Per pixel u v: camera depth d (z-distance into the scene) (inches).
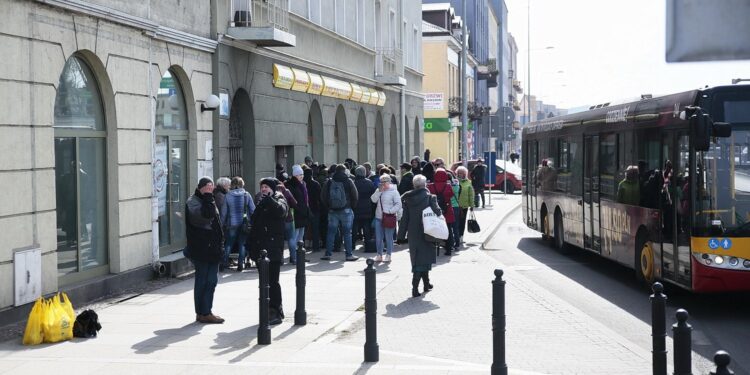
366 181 846.5
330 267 727.1
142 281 619.8
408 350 401.1
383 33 1513.3
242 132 872.3
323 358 375.6
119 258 590.6
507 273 700.7
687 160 506.6
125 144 597.9
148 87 631.8
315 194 838.5
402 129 1594.5
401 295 575.8
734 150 493.4
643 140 591.8
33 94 480.1
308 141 1128.8
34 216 479.8
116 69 581.6
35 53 482.0
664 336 292.8
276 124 938.1
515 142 5260.8
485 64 3587.6
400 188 877.2
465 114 1483.8
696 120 485.7
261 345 405.4
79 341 413.4
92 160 572.4
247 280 634.8
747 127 493.7
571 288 627.2
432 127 2480.3
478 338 429.7
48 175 493.0
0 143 450.3
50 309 411.5
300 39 1027.9
